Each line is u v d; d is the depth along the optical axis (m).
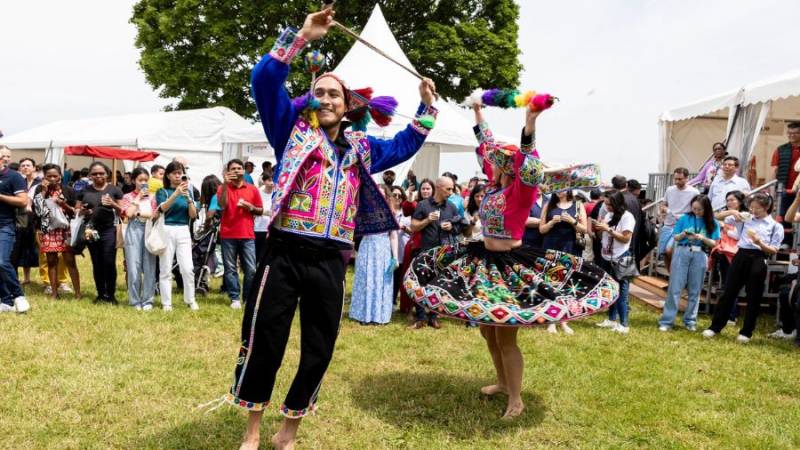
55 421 3.58
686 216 7.24
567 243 6.60
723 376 5.16
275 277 3.04
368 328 6.57
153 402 3.94
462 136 11.31
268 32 18.92
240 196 7.14
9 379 4.25
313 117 3.08
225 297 7.97
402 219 7.75
